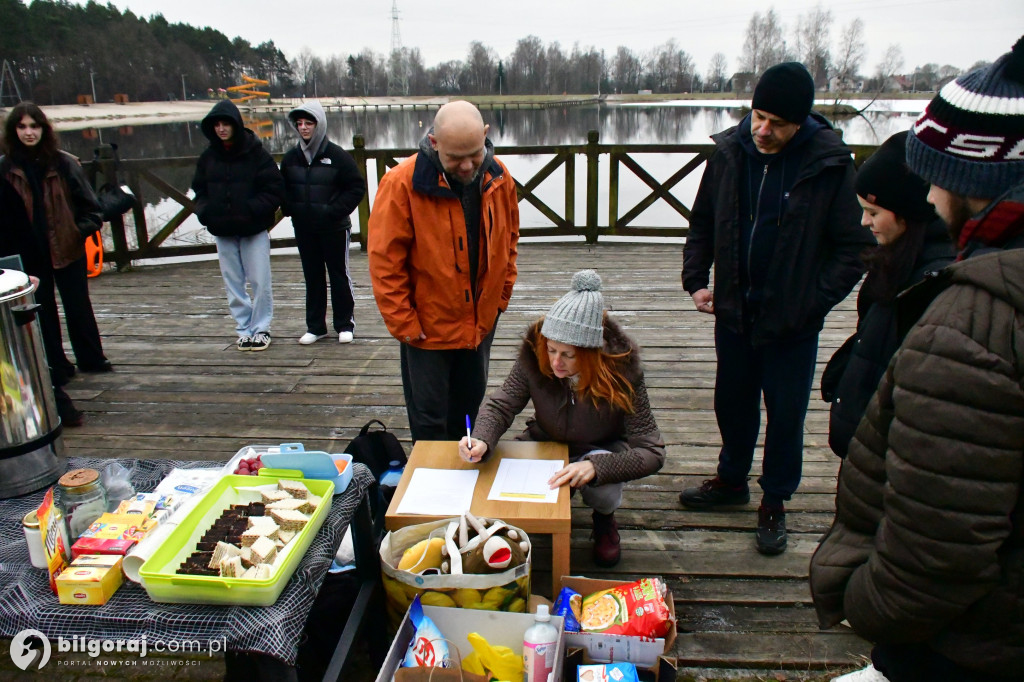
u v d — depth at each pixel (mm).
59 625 1340
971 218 938
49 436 1771
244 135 3898
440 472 2080
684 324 4492
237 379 3805
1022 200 854
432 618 1655
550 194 9555
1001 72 891
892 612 942
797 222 2037
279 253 6594
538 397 2215
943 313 880
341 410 3436
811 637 1940
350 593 1885
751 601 2076
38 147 3355
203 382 3771
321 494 1687
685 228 6465
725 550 2311
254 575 1372
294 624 1359
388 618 1780
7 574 1465
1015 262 834
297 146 4090
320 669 1796
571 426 2223
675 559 2271
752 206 2123
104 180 5840
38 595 1406
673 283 5359
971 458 838
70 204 3523
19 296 1695
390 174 2234
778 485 2256
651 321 4555
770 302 2104
